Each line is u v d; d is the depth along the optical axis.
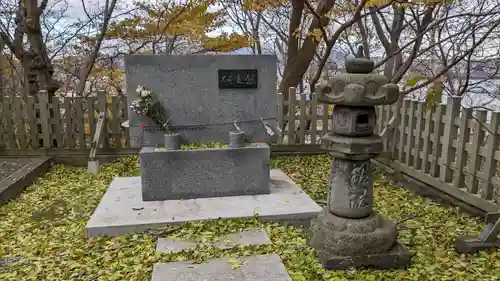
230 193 4.61
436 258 3.31
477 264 3.19
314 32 5.86
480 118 4.16
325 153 7.07
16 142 6.53
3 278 3.04
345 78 2.97
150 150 4.48
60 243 3.68
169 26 8.31
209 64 4.65
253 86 4.77
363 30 9.80
